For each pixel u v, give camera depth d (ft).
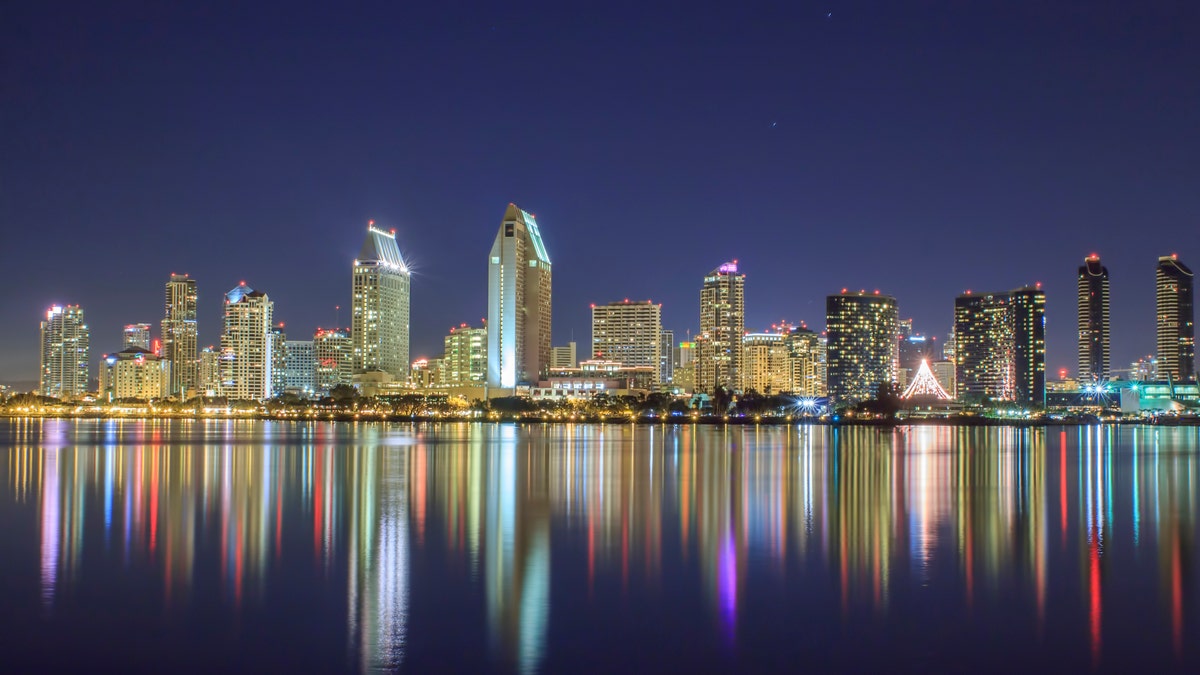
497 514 314.55
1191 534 274.57
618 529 280.10
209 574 212.43
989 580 208.85
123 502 345.10
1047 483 447.42
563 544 252.62
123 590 197.36
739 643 163.84
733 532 274.98
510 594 195.21
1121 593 197.98
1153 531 280.31
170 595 193.36
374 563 226.17
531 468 526.16
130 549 242.99
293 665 151.84
